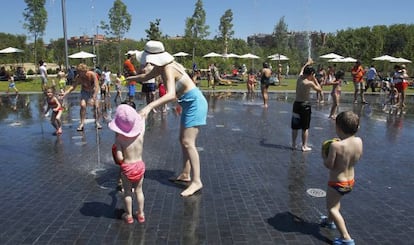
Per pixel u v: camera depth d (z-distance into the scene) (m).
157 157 7.39
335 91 12.45
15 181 5.91
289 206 4.97
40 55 56.81
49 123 11.35
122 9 36.72
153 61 5.06
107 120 11.94
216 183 5.86
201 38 45.66
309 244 3.96
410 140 9.38
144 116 4.47
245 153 7.80
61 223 4.39
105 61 38.91
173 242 3.96
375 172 6.57
